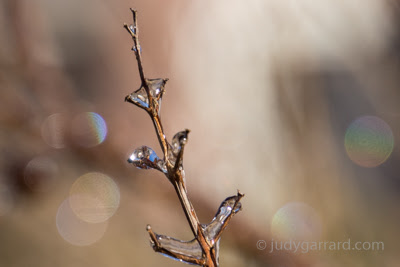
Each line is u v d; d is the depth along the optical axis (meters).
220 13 1.78
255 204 1.42
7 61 1.20
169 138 1.45
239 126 1.63
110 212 1.17
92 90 1.32
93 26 1.48
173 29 1.67
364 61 1.99
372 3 2.01
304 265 1.26
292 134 1.68
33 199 1.12
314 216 1.43
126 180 1.21
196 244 0.50
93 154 1.19
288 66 1.85
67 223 1.13
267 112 1.71
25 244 1.08
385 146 1.79
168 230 1.20
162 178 1.24
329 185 1.57
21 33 1.27
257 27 1.85
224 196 1.39
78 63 1.36
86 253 1.11
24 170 1.11
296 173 1.54
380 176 1.68
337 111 1.85
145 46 1.59
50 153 1.16
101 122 1.24
